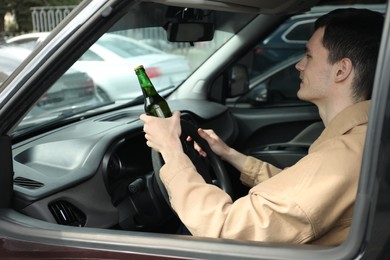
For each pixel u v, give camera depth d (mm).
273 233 1249
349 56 1382
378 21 1410
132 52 4395
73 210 1646
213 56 2926
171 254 1145
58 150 1831
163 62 4590
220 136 2617
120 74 3518
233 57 2902
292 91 3186
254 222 1263
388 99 977
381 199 990
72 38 1247
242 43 2879
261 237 1254
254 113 3033
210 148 1855
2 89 1287
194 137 1801
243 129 3029
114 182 1847
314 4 2217
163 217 1900
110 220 1726
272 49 3967
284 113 2992
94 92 3475
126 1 1242
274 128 3008
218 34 2873
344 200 1231
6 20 11156
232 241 1157
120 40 4051
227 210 1305
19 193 1499
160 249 1163
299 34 3930
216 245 1139
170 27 2027
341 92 1414
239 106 3137
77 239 1242
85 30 1242
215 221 1299
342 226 1274
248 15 2824
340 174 1229
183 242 1165
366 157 995
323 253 1052
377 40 1372
